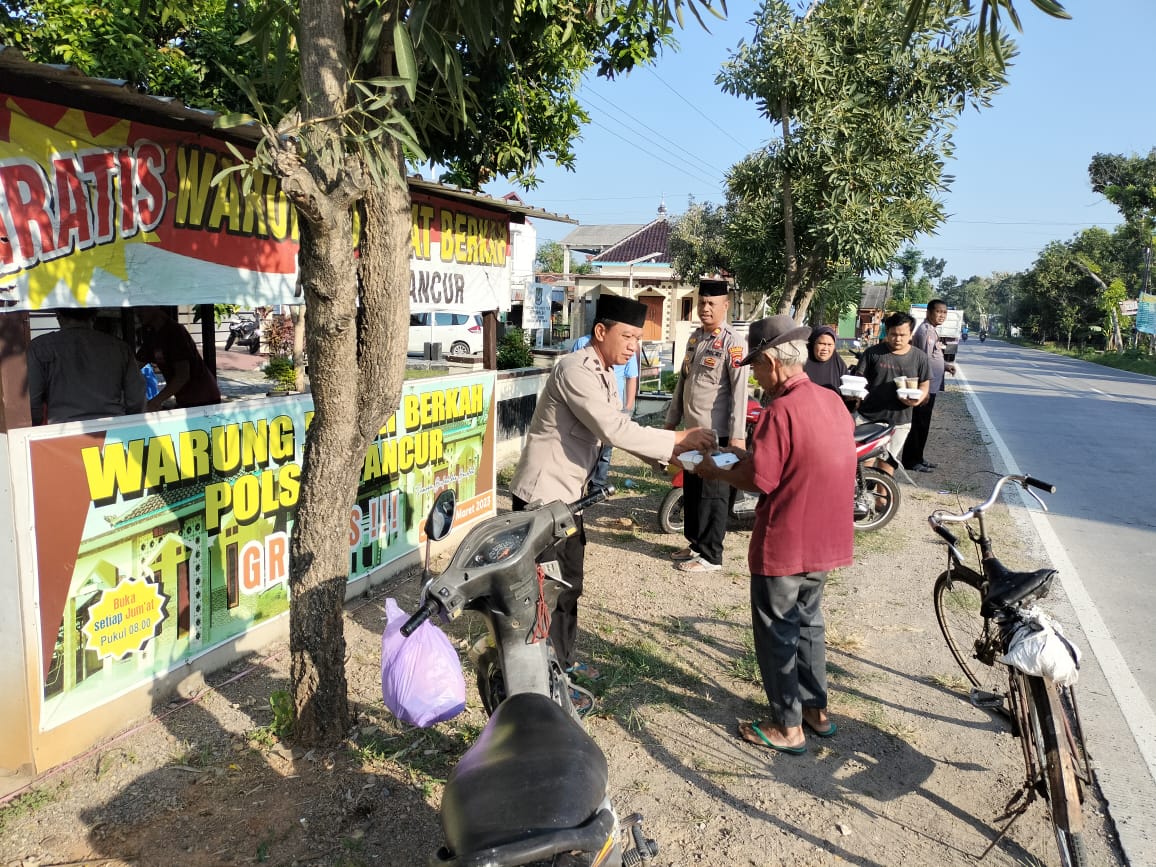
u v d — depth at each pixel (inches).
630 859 94.4
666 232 1568.7
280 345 660.7
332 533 126.6
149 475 136.0
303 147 97.0
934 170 369.1
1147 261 1860.2
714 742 142.4
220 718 139.8
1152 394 861.2
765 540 135.6
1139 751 144.2
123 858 106.7
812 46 358.9
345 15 116.3
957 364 1408.7
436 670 107.2
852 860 113.5
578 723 99.6
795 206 405.4
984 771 136.6
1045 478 370.9
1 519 115.5
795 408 130.9
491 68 246.7
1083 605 212.7
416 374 551.8
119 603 132.6
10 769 122.6
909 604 209.2
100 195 124.6
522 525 102.0
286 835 112.3
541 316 664.4
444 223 222.4
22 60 99.0
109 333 167.0
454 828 68.9
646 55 295.7
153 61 250.5
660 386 618.2
